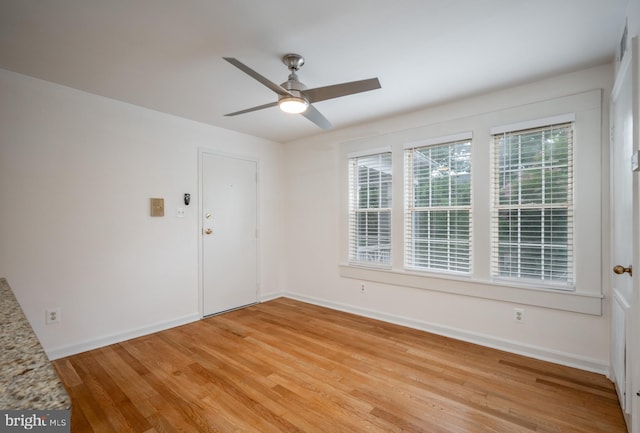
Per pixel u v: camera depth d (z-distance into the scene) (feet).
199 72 8.20
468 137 9.96
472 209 9.95
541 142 8.85
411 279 11.25
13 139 8.24
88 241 9.50
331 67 7.96
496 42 6.86
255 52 7.23
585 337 8.15
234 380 7.72
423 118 10.98
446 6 5.67
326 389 7.32
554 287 8.59
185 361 8.72
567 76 8.32
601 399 6.85
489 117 9.57
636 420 5.07
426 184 11.06
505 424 6.08
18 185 8.31
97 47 7.00
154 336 10.55
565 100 8.34
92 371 8.14
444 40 6.78
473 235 9.93
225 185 13.25
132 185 10.44
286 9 5.74
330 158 13.84
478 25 6.25
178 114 11.43
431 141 10.77
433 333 10.73
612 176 7.39
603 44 6.92
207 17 5.96
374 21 6.12
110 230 9.95
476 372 8.06
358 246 13.01
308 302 14.67
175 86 9.05
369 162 12.66
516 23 6.18
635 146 4.98
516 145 9.23
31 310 8.50
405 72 8.23
